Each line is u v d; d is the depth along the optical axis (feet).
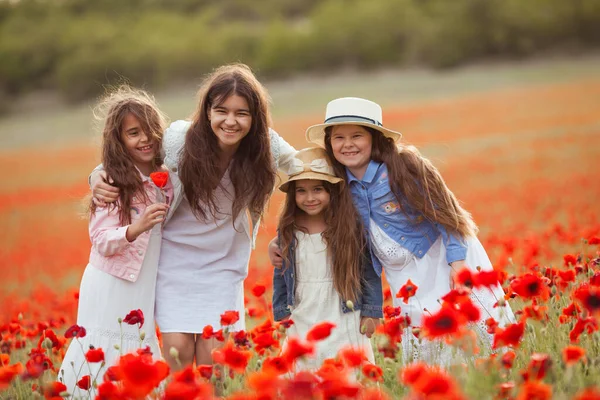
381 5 315.17
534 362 12.30
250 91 18.42
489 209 53.11
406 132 137.69
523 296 14.93
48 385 14.20
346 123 19.07
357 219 19.38
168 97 276.21
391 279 19.75
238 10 433.89
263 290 18.95
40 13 408.87
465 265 19.03
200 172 18.38
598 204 50.70
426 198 18.75
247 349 16.22
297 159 19.49
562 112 140.67
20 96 338.54
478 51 289.74
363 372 13.34
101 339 17.99
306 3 426.10
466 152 105.40
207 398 11.71
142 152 18.47
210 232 19.10
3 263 51.34
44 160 157.07
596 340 15.05
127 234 17.40
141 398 12.25
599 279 15.87
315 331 12.94
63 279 46.93
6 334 20.93
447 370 15.19
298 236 19.61
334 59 308.19
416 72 285.23
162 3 442.91
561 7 282.56
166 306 18.65
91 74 323.37
